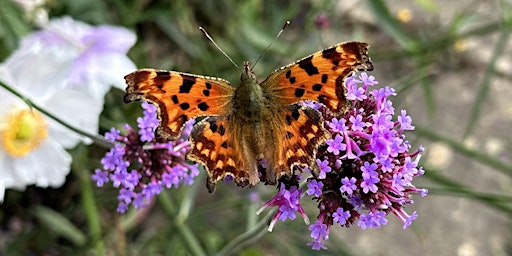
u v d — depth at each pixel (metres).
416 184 0.40
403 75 0.45
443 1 0.48
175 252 0.37
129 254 0.39
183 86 0.26
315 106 0.27
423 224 0.40
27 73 0.33
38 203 0.40
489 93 0.44
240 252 0.39
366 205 0.26
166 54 0.44
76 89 0.34
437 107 0.44
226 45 0.44
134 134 0.28
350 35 0.47
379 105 0.27
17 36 0.37
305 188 0.27
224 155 0.26
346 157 0.26
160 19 0.43
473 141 0.42
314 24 0.40
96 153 0.39
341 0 0.49
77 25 0.36
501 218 0.40
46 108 0.33
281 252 0.39
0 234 0.39
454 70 0.45
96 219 0.36
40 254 0.39
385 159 0.26
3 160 0.33
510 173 0.37
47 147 0.33
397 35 0.39
